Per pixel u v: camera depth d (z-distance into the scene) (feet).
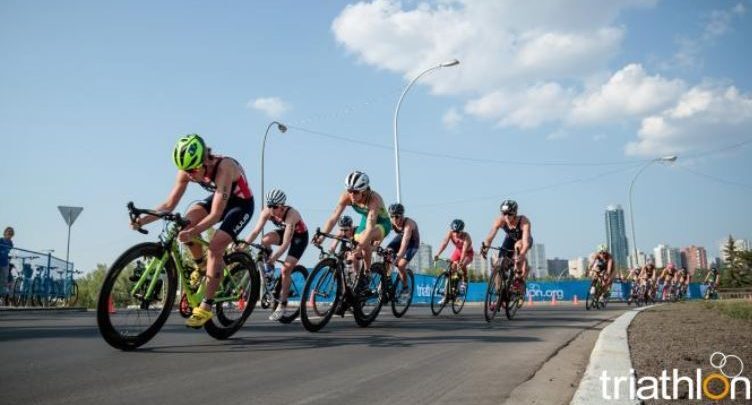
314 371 12.28
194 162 15.16
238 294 17.95
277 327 22.16
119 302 14.42
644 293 65.51
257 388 10.59
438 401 9.85
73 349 14.80
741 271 210.79
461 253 33.86
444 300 32.60
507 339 18.20
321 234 22.49
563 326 23.21
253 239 25.57
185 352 14.55
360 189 22.35
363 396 10.11
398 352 15.15
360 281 22.63
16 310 36.29
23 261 40.81
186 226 15.26
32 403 9.26
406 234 28.71
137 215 14.83
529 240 28.30
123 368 12.25
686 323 23.26
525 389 10.89
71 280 47.50
